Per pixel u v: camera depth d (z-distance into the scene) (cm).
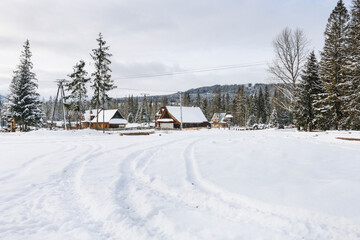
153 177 762
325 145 1317
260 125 6631
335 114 2680
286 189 573
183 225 437
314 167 775
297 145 1282
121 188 675
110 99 3831
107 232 423
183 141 1719
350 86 2475
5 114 4384
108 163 991
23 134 2777
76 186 697
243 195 554
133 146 1505
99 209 518
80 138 2242
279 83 3106
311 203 488
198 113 6819
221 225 436
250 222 446
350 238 377
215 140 1678
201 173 763
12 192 638
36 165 959
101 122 6825
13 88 3916
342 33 2766
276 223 436
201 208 525
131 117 10338
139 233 413
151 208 521
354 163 823
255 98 8431
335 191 539
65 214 495
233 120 9025
